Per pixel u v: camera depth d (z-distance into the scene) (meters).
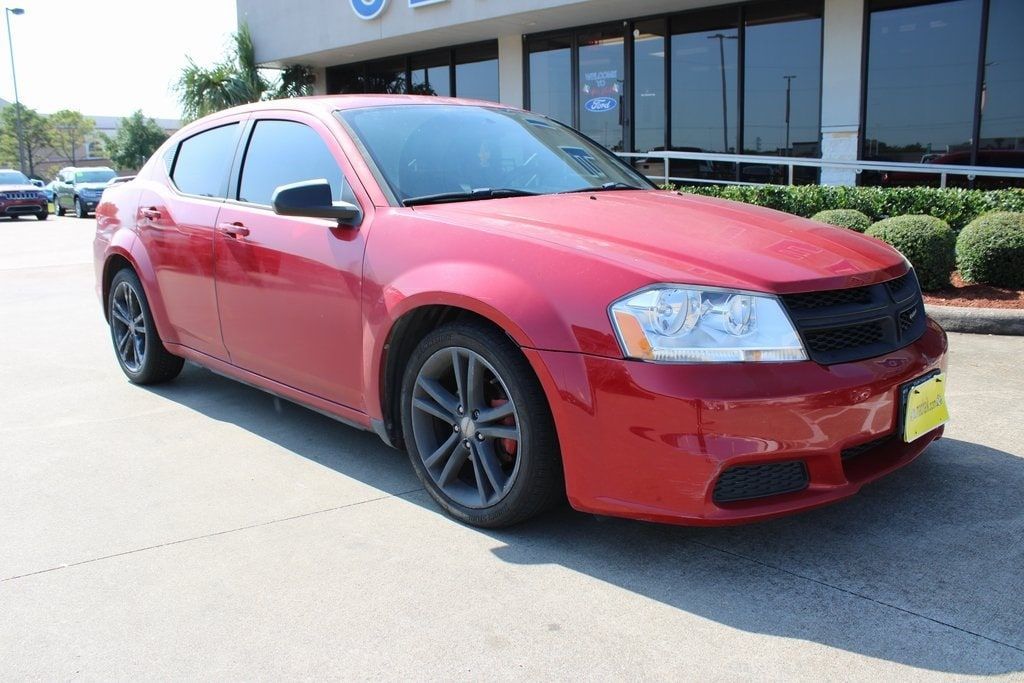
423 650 2.27
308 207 3.11
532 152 3.87
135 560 2.81
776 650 2.21
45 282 9.96
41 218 26.22
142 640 2.35
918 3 9.91
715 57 11.59
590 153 4.19
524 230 2.85
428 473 3.11
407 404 3.13
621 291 2.49
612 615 2.41
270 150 3.90
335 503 3.24
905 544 2.76
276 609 2.49
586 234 2.82
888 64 10.24
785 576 2.59
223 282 3.93
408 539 2.92
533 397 2.68
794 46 10.89
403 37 13.88
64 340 6.52
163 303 4.49
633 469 2.47
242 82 16.45
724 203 3.58
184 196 4.37
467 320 2.89
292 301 3.52
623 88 12.61
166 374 4.93
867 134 10.53
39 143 73.44
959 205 7.81
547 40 13.39
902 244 6.44
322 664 2.22
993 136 9.76
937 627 2.29
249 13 16.56
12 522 3.12
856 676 2.10
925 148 10.20
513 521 2.88
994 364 4.89
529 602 2.49
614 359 2.46
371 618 2.43
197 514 3.16
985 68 9.67
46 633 2.39
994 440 3.66
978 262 6.54
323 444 3.93
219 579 2.67
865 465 2.67
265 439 4.02
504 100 14.15
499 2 12.13
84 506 3.25
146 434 4.12
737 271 2.53
